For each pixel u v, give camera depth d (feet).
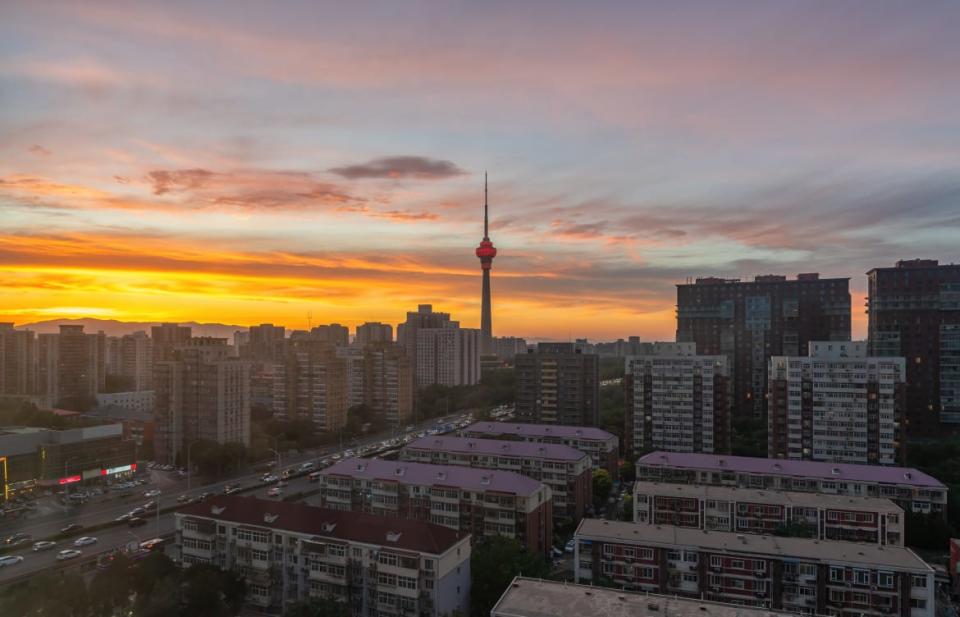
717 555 395.75
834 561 376.48
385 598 388.78
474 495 511.40
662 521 510.58
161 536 551.59
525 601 303.89
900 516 467.11
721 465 609.83
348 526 415.64
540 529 522.06
